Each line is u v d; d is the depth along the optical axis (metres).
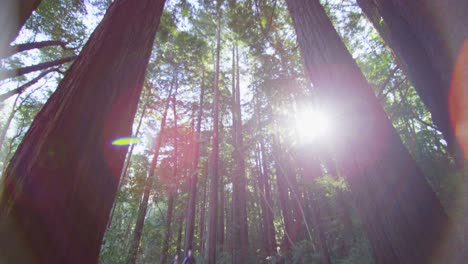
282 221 10.91
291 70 6.44
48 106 0.79
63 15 5.32
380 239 1.07
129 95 0.97
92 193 0.69
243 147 10.66
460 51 1.03
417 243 0.92
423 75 1.61
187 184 10.75
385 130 1.22
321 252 6.18
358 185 1.22
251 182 14.06
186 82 11.78
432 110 1.57
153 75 9.67
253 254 8.65
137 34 1.19
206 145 11.44
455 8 1.02
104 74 0.88
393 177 1.07
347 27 6.33
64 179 0.62
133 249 6.28
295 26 2.14
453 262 0.83
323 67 1.61
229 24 5.89
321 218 7.27
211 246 6.60
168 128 11.09
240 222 9.53
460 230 0.91
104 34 1.02
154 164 8.47
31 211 0.55
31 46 3.23
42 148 0.64
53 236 0.55
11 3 1.04
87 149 0.71
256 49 6.05
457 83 1.12
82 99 0.77
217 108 9.07
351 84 1.40
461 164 1.42
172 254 10.38
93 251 0.66
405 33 1.73
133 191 6.16
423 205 0.98
